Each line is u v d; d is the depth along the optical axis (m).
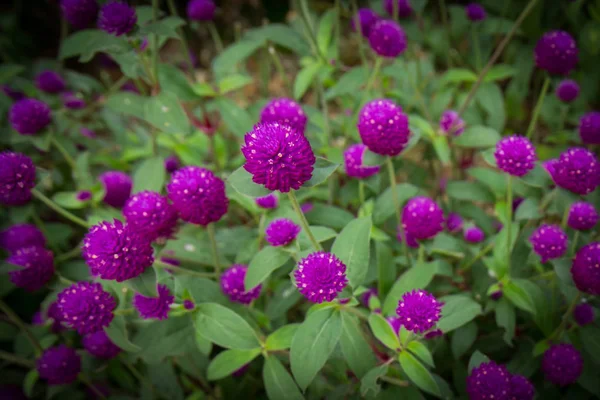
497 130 0.48
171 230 0.33
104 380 0.43
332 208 0.39
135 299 0.31
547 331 0.35
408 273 0.33
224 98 0.43
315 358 0.29
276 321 0.38
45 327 0.41
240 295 0.34
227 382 0.39
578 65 0.55
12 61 0.72
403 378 0.32
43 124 0.42
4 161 0.33
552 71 0.40
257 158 0.26
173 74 0.40
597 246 0.30
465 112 0.49
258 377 0.40
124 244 0.28
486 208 0.52
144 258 0.29
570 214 0.35
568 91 0.45
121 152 0.53
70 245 0.53
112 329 0.31
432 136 0.43
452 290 0.39
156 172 0.40
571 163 0.32
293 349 0.29
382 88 0.48
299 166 0.26
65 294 0.31
